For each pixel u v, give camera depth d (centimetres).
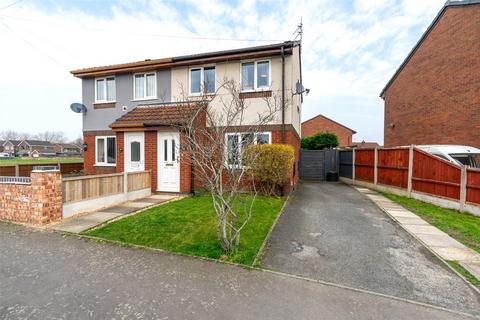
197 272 387
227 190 615
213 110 922
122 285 348
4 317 279
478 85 1277
